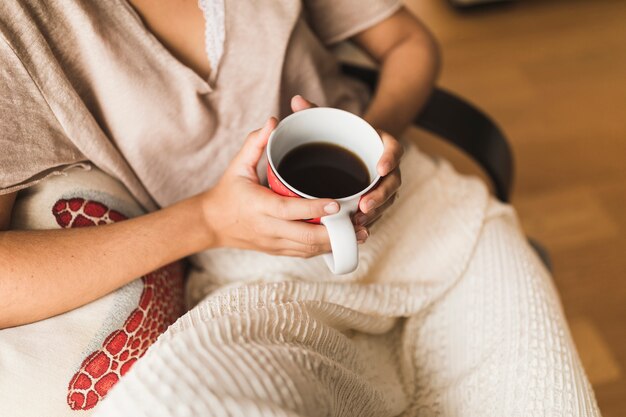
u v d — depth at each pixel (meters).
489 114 1.62
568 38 1.77
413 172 0.81
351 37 0.88
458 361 0.69
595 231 1.44
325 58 0.80
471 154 0.89
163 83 0.62
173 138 0.66
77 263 0.56
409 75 0.83
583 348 1.28
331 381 0.51
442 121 0.91
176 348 0.44
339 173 0.54
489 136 0.89
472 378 0.66
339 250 0.49
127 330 0.58
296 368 0.46
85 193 0.62
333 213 0.49
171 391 0.41
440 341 0.72
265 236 0.61
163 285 0.65
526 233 1.44
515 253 0.74
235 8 0.63
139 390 0.42
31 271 0.54
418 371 0.72
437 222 0.77
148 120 0.63
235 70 0.66
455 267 0.74
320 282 0.65
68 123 0.58
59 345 0.54
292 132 0.54
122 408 0.41
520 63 1.72
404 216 0.77
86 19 0.56
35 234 0.56
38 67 0.54
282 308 0.53
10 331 0.54
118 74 0.59
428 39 0.86
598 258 1.40
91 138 0.60
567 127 1.61
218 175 0.73
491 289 0.71
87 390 0.55
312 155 0.55
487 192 0.81
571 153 1.56
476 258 0.75
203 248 0.65
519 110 1.63
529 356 0.63
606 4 1.82
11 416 0.51
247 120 0.70
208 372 0.42
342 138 0.56
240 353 0.44
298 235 0.56
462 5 1.79
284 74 0.71
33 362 0.53
